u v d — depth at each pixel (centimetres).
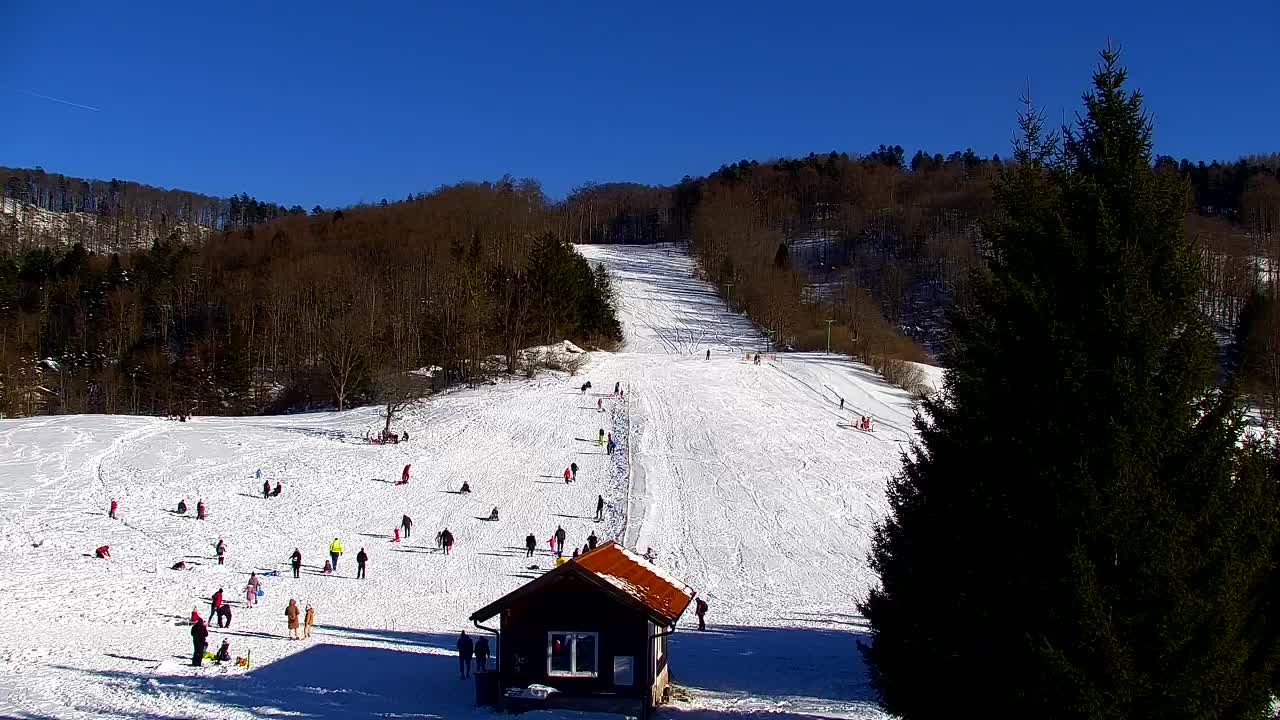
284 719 2280
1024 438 1570
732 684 2752
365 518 5238
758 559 4750
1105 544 1420
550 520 5303
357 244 15550
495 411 7581
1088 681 1363
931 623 1705
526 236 15100
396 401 7475
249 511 5178
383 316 10331
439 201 18000
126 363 10694
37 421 7294
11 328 11531
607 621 2362
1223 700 1398
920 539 1842
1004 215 1819
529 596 2389
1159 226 1556
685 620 3725
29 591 3606
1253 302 8619
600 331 11681
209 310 13138
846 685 2723
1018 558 1511
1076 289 1586
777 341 12756
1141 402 1437
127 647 2983
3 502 4938
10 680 2472
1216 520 1433
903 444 7356
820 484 6131
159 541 4538
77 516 4791
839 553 4875
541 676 2375
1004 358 1669
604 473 6191
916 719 1717
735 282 16212
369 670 2852
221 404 9831
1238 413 1498
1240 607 1457
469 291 9919
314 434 6994
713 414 7869
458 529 5116
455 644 3300
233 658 2905
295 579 4219
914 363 10762
